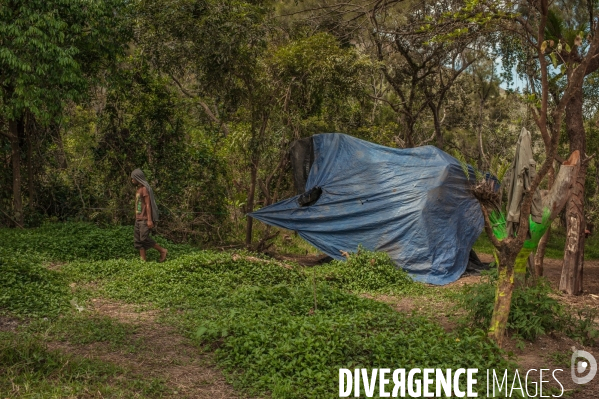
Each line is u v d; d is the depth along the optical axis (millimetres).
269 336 7043
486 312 8289
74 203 18312
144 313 8945
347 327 7492
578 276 13125
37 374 5945
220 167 18141
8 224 17625
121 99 18094
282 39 18984
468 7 10773
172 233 17344
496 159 8078
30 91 14727
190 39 15641
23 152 18312
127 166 18172
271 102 16562
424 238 14039
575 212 13156
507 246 7652
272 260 12352
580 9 15523
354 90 16656
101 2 15547
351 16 20391
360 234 14711
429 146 14859
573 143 13273
